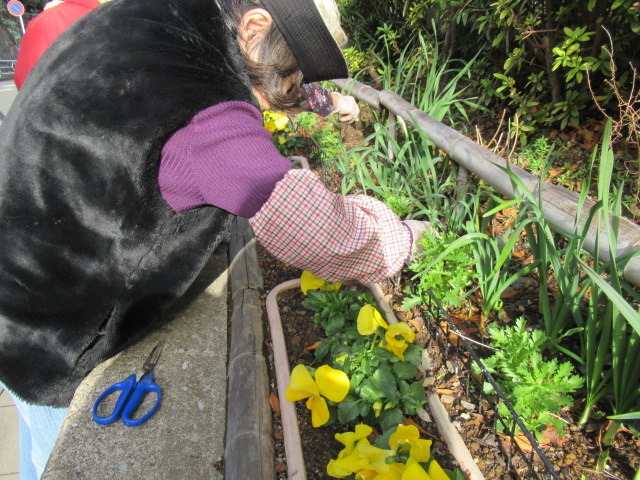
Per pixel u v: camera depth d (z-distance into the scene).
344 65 1.01
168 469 1.22
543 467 1.14
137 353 1.56
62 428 1.31
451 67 3.61
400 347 1.31
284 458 1.25
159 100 0.91
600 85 2.54
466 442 1.22
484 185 1.84
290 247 0.96
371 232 1.00
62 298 1.12
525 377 1.16
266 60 1.00
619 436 1.17
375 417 1.30
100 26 1.01
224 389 1.45
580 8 2.25
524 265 1.78
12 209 1.02
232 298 1.85
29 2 26.23
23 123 1.00
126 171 0.99
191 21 1.00
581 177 2.19
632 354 1.05
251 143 0.91
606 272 1.16
